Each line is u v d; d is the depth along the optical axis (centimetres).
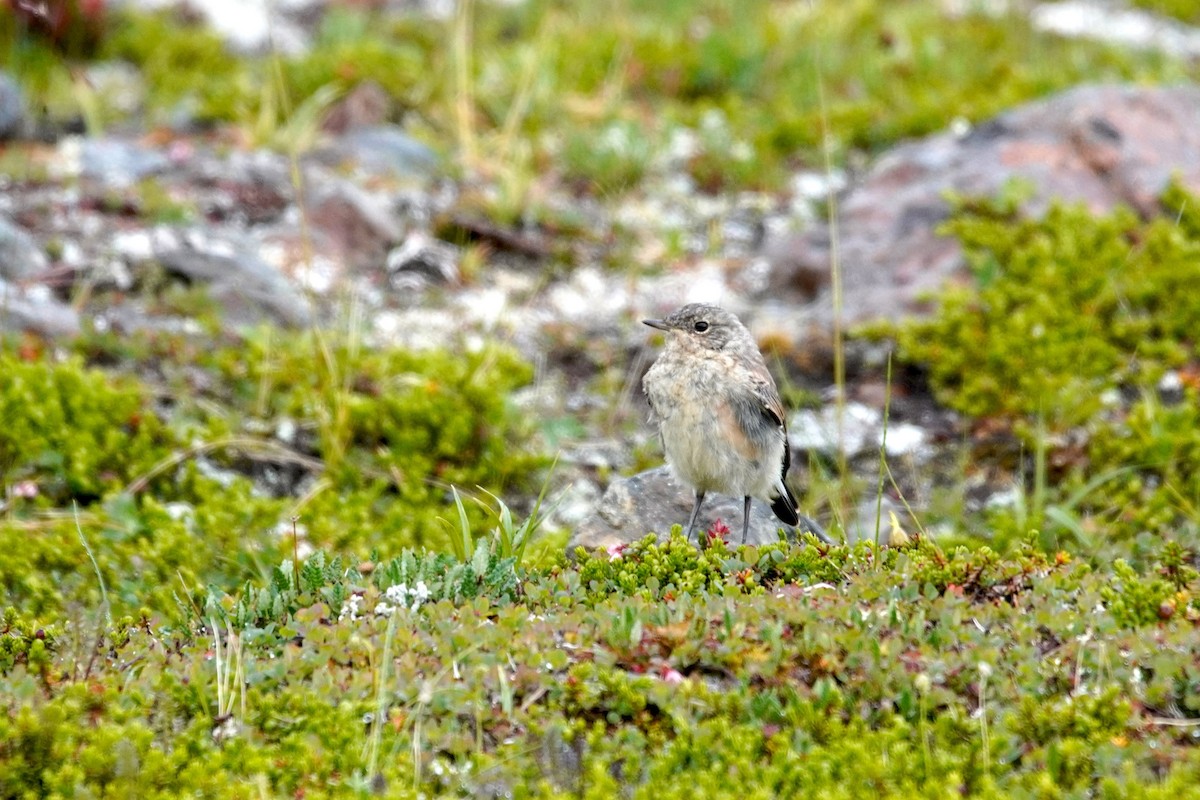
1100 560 1123
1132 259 1546
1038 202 1631
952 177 1698
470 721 807
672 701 795
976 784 754
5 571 1130
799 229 1812
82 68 2167
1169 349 1470
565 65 2175
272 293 1587
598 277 1755
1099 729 781
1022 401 1438
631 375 1559
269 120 1977
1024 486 1357
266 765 762
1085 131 1706
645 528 1102
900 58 2195
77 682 822
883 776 750
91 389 1345
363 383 1439
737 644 828
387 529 1259
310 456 1375
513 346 1595
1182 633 834
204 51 2244
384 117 2055
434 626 866
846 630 835
